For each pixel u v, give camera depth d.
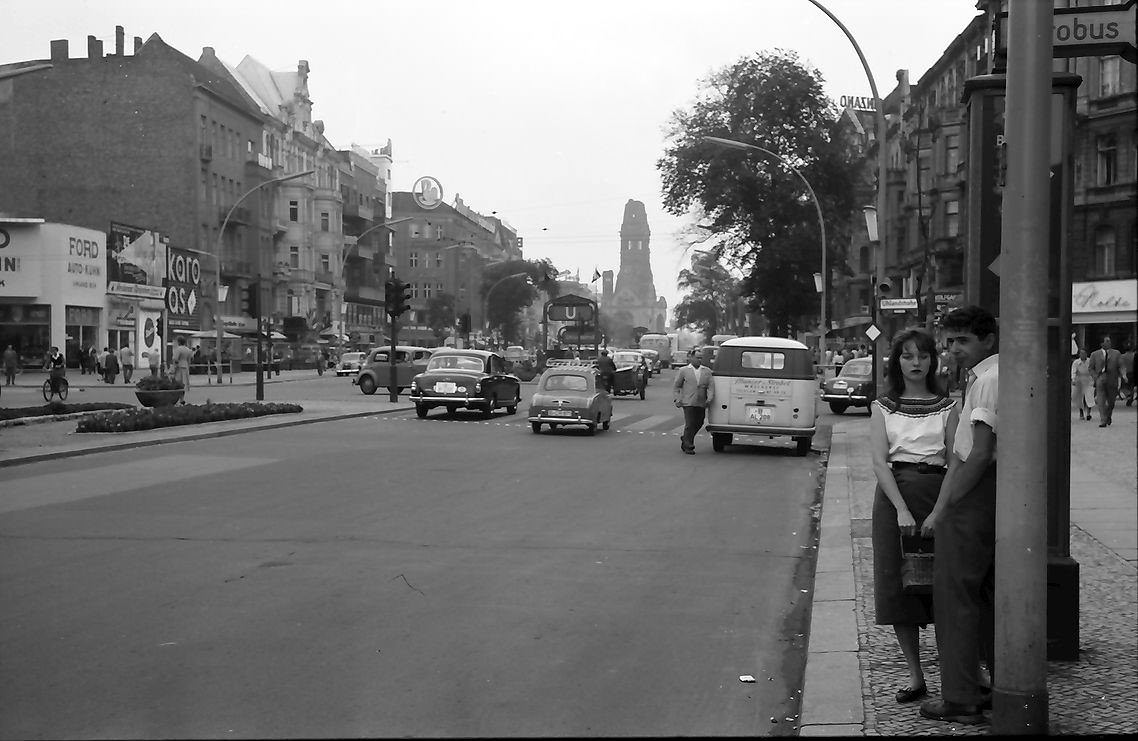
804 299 61.16
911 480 6.03
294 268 89.56
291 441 22.89
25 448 19.64
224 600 8.58
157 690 6.29
